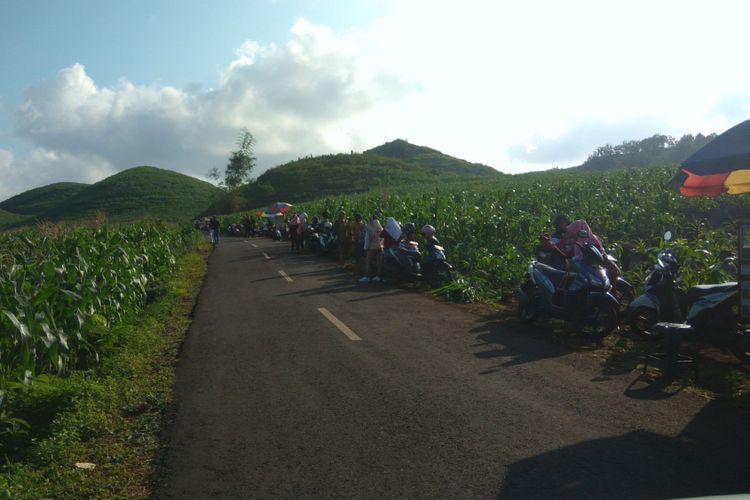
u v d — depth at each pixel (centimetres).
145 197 11538
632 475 416
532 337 866
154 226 2078
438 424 526
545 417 536
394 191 3981
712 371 669
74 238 1116
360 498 398
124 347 839
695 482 402
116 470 464
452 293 1245
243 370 730
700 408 554
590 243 877
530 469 431
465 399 591
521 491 397
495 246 1586
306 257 2378
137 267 1224
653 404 567
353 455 468
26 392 589
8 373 605
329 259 2250
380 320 1018
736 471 419
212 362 775
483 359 744
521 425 518
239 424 546
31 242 1137
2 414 521
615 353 764
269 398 617
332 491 409
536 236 1528
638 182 2080
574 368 696
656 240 1528
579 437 488
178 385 678
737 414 537
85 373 738
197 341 905
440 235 1692
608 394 598
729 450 456
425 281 1441
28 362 614
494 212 1717
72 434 520
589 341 834
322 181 8712
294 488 416
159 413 593
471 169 11306
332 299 1269
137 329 955
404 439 496
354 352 797
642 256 1305
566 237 953
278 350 825
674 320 792
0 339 608
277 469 449
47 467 466
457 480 418
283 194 8462
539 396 595
